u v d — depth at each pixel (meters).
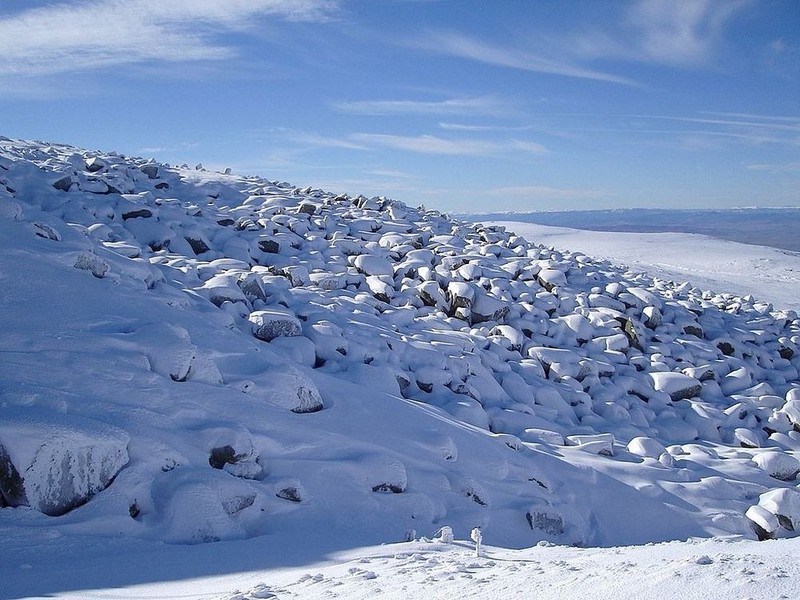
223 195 18.09
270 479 5.60
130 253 9.76
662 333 13.67
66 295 6.51
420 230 17.06
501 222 77.56
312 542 4.73
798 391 11.66
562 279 14.66
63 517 4.48
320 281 12.04
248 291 9.84
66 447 4.57
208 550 4.40
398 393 8.37
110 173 16.11
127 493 4.77
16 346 5.53
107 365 5.70
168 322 6.80
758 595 2.23
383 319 11.12
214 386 6.27
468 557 4.01
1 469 4.41
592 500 7.17
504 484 6.78
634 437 9.56
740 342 14.16
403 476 6.04
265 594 3.17
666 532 6.92
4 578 3.67
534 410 9.66
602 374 11.43
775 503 7.11
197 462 5.35
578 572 2.97
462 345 10.62
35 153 16.91
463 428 7.51
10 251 6.77
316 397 6.80
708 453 9.05
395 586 3.07
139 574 3.81
